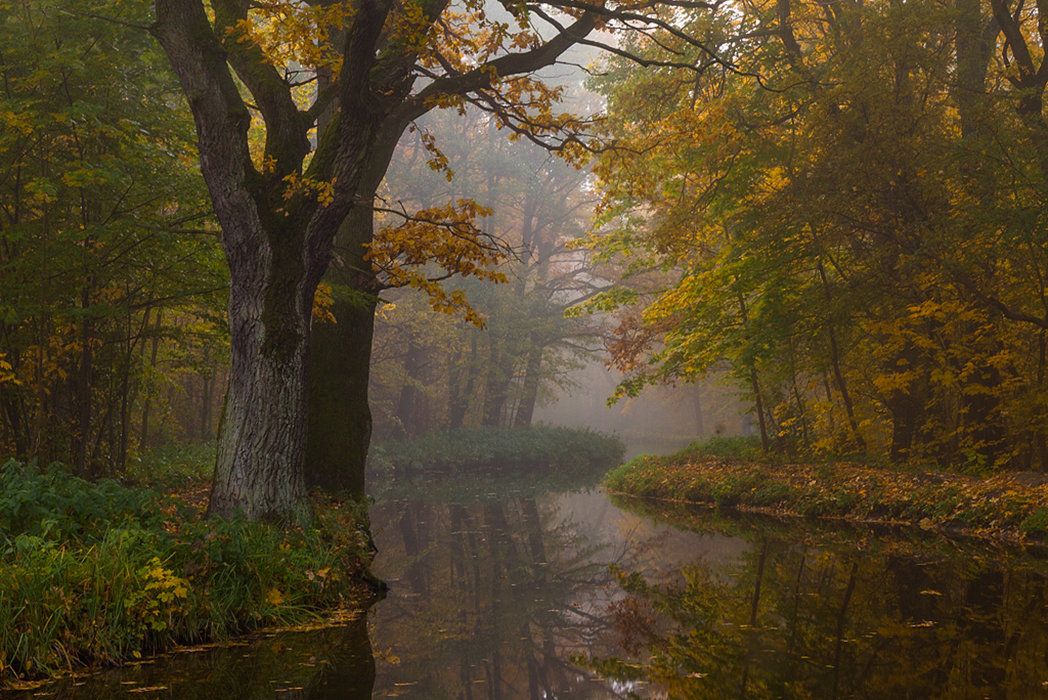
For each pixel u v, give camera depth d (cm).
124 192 1031
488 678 604
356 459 1157
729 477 1845
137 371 1441
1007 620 723
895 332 1508
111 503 713
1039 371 1445
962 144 1333
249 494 807
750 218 1606
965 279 1341
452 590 959
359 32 736
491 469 3325
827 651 649
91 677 567
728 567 1066
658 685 576
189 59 794
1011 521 1199
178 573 671
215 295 1166
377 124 816
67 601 591
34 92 942
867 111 1420
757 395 2069
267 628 719
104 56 959
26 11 934
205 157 797
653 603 876
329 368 1173
